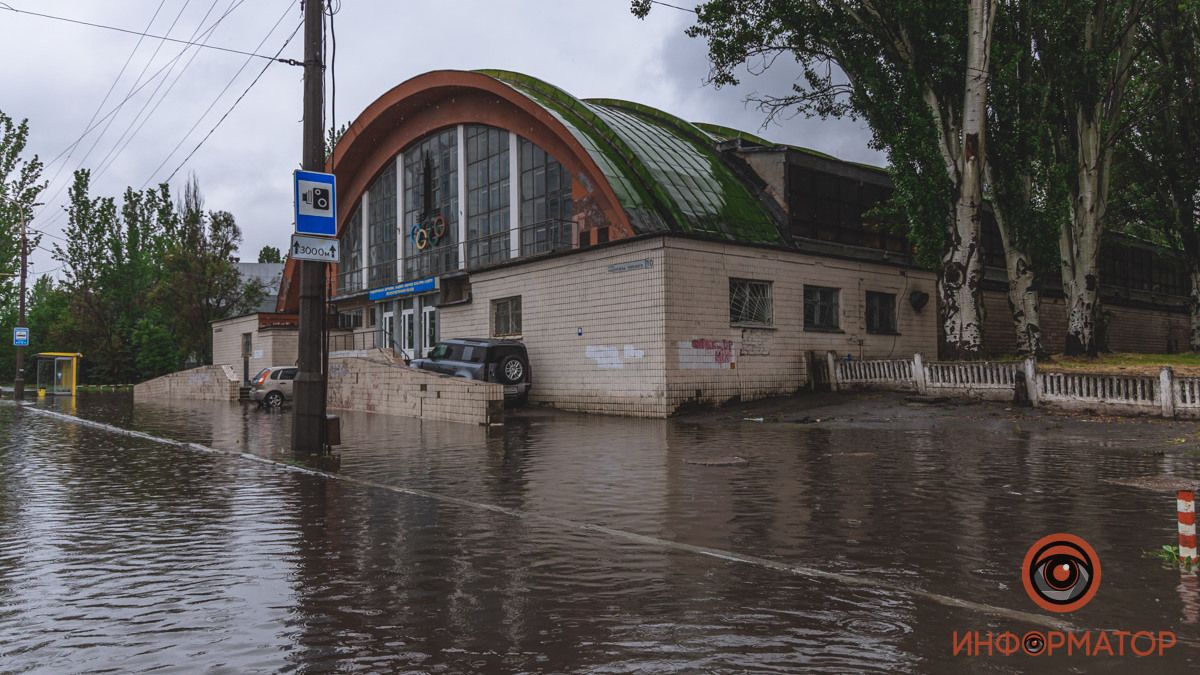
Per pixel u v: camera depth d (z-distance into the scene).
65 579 5.53
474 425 19.53
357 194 39.50
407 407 23.39
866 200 29.86
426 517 7.70
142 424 21.03
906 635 4.22
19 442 16.31
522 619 4.54
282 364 41.28
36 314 71.44
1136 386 16.50
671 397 21.28
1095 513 7.45
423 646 4.10
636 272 22.14
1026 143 23.66
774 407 21.64
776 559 5.89
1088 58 23.88
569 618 4.55
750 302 23.70
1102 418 16.59
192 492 9.48
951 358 22.33
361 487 9.71
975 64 21.66
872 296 27.50
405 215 36.44
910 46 22.41
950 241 22.45
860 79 23.12
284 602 4.92
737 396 22.88
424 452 13.49
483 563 5.86
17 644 4.18
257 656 3.98
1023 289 25.36
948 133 22.69
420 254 35.41
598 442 14.89
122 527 7.39
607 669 3.76
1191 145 30.00
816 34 22.84
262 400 28.67
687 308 21.83
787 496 8.61
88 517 7.92
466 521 7.47
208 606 4.85
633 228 23.73
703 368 22.09
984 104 21.83
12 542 6.77
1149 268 45.31
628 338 22.31
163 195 67.12
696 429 17.53
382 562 5.93
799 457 12.03
